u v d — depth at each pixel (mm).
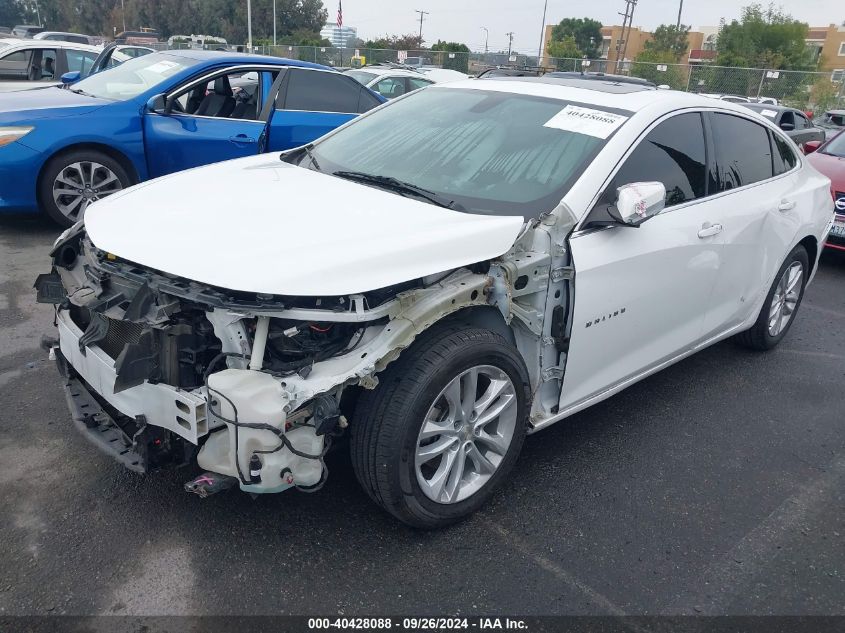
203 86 7047
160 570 2551
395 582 2594
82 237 3041
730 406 4227
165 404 2434
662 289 3486
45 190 6262
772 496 3365
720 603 2656
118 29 72375
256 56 6938
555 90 3760
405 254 2561
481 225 2805
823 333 5605
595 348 3230
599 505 3166
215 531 2758
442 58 33281
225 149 6633
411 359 2592
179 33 71000
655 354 3711
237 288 2301
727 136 4031
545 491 3232
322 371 2400
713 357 4945
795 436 3938
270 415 2279
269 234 2611
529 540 2893
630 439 3756
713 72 27703
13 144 5984
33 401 3609
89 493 2928
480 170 3277
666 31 56094
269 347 2420
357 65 30109
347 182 3318
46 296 3041
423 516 2729
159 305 2445
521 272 2803
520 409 2967
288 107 6895
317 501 2971
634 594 2660
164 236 2619
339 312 2396
